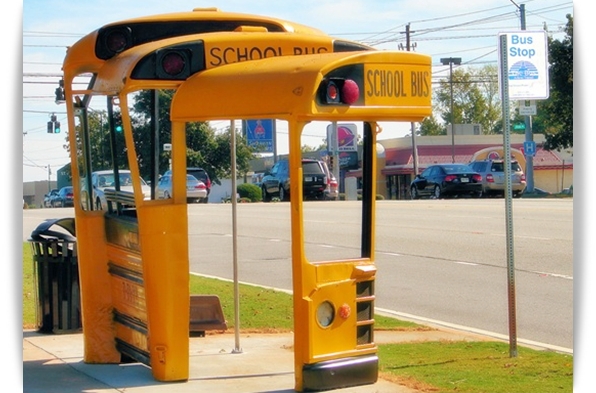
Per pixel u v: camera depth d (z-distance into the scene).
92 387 6.92
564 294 12.73
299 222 6.42
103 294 7.74
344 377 6.70
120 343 7.66
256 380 7.17
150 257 6.78
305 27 8.07
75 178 7.77
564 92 48.19
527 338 9.97
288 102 6.20
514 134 71.81
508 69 8.01
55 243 9.16
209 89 6.59
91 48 7.46
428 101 6.80
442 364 8.05
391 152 68.50
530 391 6.96
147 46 6.89
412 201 36.25
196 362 7.91
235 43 6.96
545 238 18.72
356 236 20.64
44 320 9.20
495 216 24.64
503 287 13.52
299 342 6.55
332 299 6.64
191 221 26.75
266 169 56.25
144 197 7.34
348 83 6.30
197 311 9.12
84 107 7.81
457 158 68.44
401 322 10.75
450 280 14.30
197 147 35.75
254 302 11.55
